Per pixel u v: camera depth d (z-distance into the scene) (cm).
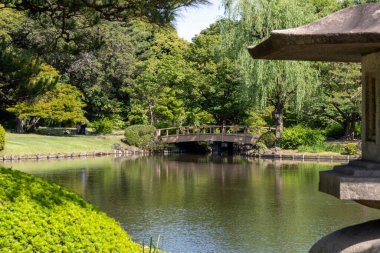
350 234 453
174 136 3994
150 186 2109
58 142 3731
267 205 1678
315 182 2230
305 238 1243
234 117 3956
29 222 477
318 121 3962
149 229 1336
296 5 3066
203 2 714
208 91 3750
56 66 4125
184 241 1217
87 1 782
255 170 2734
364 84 448
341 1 3997
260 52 443
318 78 3366
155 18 732
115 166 2914
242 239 1237
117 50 4331
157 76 4256
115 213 1534
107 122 4438
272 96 3500
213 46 3838
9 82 1027
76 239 500
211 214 1531
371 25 391
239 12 3088
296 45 385
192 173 2597
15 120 4206
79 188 2020
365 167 417
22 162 3027
